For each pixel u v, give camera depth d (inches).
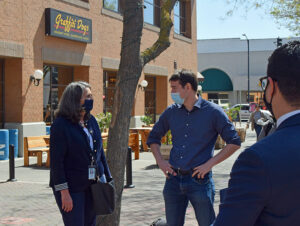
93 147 146.3
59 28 595.2
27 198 297.1
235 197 53.1
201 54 2239.2
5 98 557.9
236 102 2196.1
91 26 663.8
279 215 52.2
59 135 136.3
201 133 142.9
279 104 58.0
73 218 137.3
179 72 145.0
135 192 319.0
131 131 640.4
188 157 142.4
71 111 138.2
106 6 728.3
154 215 251.0
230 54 2199.8
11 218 244.1
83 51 657.6
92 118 149.9
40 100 576.1
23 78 549.3
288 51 56.3
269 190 51.1
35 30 566.3
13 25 531.2
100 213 141.6
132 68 171.8
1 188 333.7
